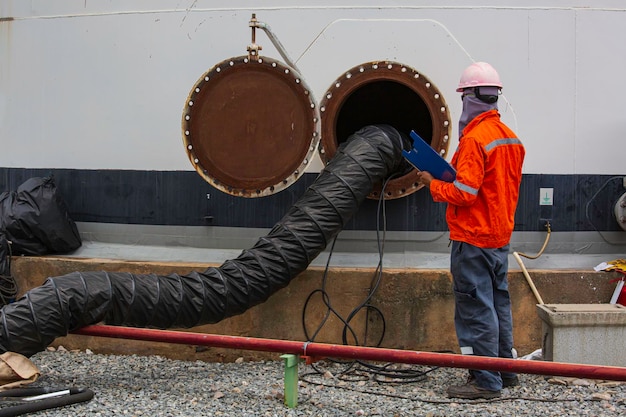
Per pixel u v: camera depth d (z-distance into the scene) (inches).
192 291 223.0
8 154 283.4
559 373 176.2
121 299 213.2
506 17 255.0
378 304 243.0
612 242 259.3
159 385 217.6
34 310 203.8
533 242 256.5
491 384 205.2
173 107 265.1
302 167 231.3
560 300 246.1
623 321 221.5
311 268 247.3
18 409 185.2
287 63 246.8
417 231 254.2
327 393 210.8
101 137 271.9
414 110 281.6
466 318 206.2
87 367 237.1
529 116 256.4
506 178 203.0
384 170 238.1
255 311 246.2
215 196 261.9
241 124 233.6
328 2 256.4
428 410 196.5
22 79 280.5
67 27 274.7
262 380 224.1
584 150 257.8
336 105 243.1
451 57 254.8
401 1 254.8
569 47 256.2
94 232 273.1
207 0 262.5
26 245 261.6
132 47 268.2
